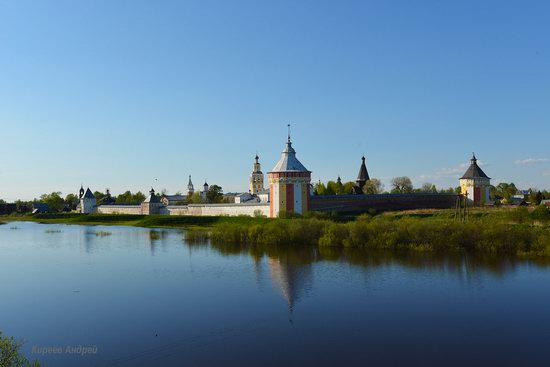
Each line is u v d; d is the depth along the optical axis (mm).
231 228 88000
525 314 39562
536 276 51875
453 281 50438
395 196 135875
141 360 31500
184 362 31109
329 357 31594
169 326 37750
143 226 135250
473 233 67500
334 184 173375
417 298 44438
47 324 38594
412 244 70062
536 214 78500
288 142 121500
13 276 56281
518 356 31500
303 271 56812
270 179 119812
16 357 28328
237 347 33438
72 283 52250
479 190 142250
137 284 51469
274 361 31094
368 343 33844
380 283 50156
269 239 81000
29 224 159750
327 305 42656
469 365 30266
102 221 159000
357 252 69625
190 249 77875
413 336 35062
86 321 39156
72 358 31828
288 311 41125
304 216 106250
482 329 36344
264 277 54000
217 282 51906
